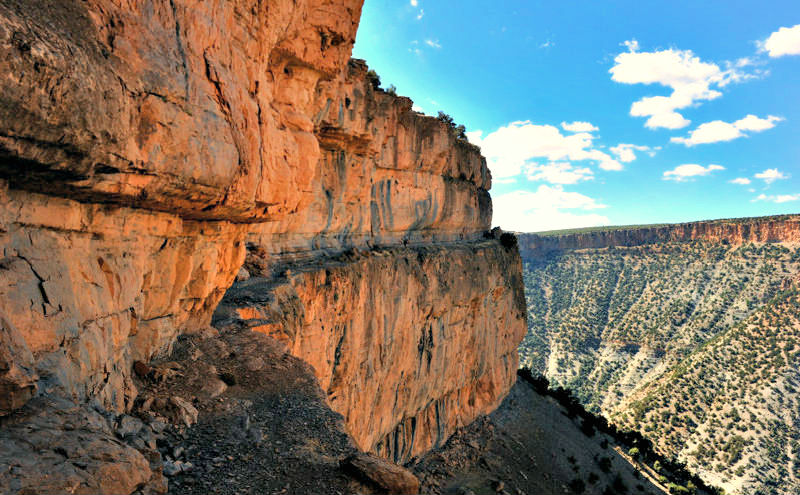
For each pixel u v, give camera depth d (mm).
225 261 16562
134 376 11516
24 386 6133
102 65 7211
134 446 7977
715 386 139125
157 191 9594
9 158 6051
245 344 16750
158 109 8711
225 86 11523
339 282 29797
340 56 22297
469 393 57062
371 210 41625
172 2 9750
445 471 43500
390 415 39500
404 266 40719
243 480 8703
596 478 53469
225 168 11266
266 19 14617
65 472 5656
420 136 46656
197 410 11180
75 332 7918
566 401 79750
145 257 11430
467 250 54938
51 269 7598
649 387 155625
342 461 9812
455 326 51312
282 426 11406
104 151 7398
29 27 5742
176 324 14562
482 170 67250
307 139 20250
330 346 28984
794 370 133625
